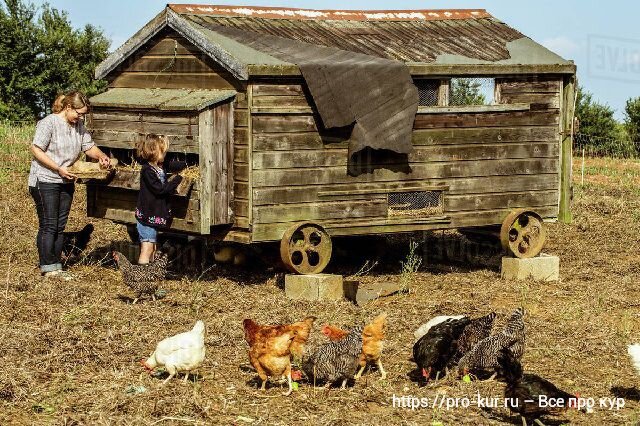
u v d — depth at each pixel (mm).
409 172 12211
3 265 12477
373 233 12047
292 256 11984
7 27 38219
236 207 11352
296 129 11328
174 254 13258
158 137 11203
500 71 12547
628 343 9508
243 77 10844
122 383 7754
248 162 11094
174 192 11133
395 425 6957
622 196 20875
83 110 11625
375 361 8141
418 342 8031
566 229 16781
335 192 11672
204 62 11664
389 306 10930
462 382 8039
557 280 12766
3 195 18016
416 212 12367
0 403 7254
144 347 8883
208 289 11516
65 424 6793
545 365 8695
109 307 10320
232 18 12453
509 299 11469
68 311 10070
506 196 12977
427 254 14320
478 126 12648
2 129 26156
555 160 13312
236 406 7289
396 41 12859
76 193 18875
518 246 13016
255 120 11062
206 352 8797
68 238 12828
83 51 41219
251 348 7598
